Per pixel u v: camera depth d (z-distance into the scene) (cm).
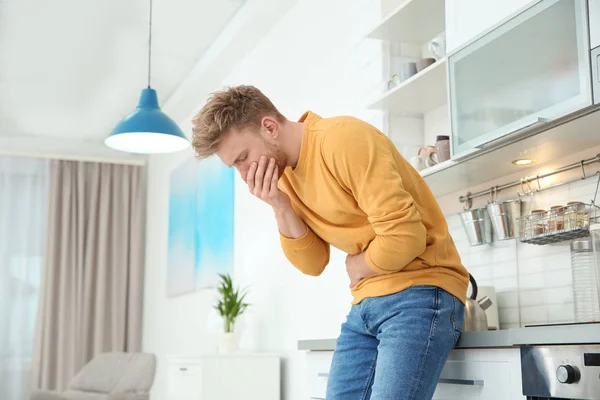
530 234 233
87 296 697
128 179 736
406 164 178
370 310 177
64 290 690
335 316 346
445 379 193
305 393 373
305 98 402
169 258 630
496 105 220
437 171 254
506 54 218
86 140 727
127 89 585
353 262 180
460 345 186
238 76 512
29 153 700
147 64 538
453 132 240
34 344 675
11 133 697
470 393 186
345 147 165
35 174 709
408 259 163
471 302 220
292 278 397
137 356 398
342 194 172
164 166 686
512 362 173
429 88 284
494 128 220
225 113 173
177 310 604
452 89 242
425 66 283
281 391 399
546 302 239
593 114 192
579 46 191
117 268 715
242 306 425
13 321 680
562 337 159
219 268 502
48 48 503
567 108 193
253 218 456
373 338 186
